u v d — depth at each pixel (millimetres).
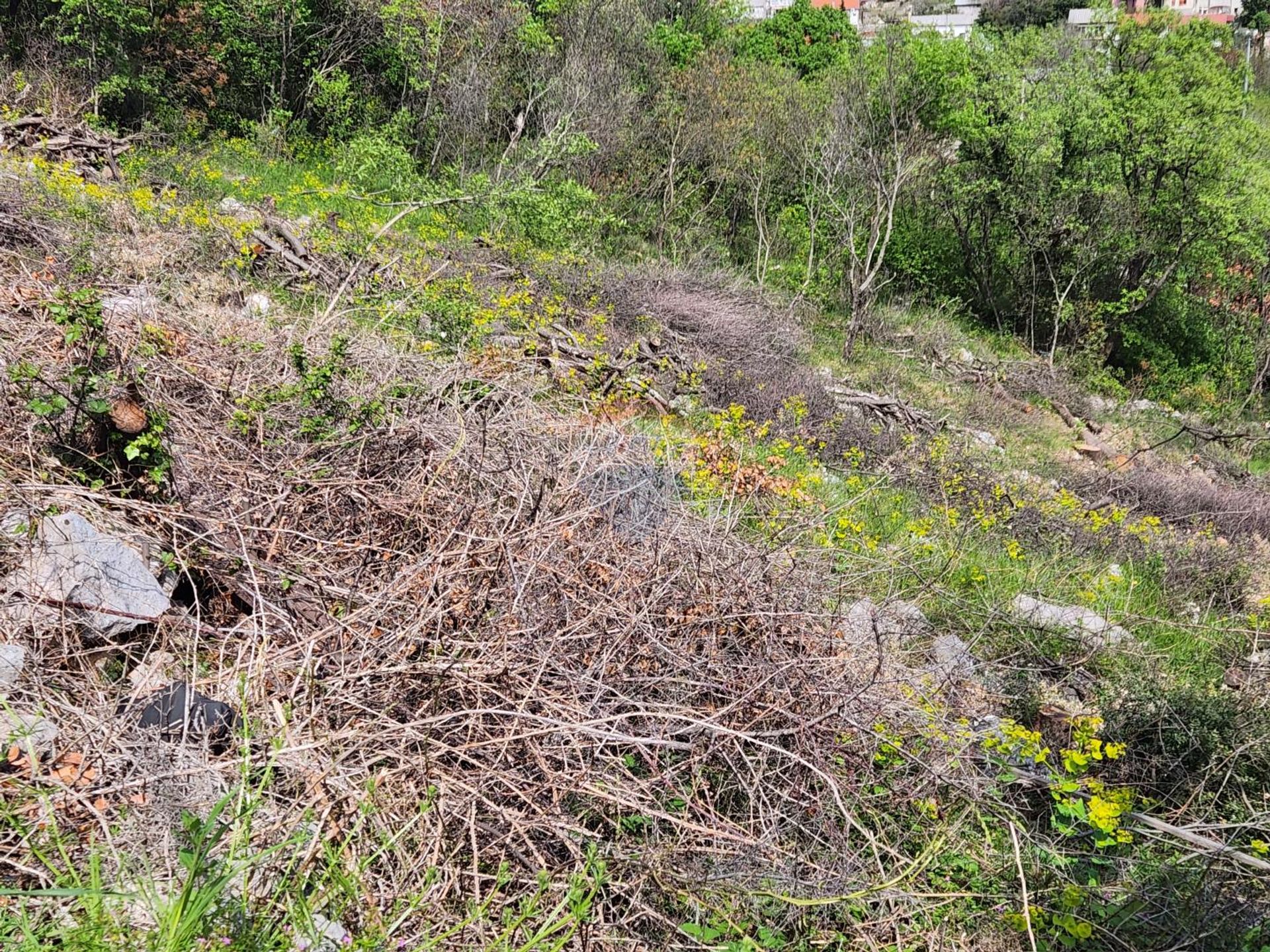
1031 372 16891
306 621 3053
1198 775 3947
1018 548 6840
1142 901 3078
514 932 2404
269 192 11289
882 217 18484
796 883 2750
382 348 4973
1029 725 4230
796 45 27391
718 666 3166
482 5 18547
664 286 11906
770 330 12438
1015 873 3164
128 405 3314
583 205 14008
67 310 3402
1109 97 19562
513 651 2957
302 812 2359
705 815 2871
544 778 2746
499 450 4047
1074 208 19484
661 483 4379
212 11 15617
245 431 3742
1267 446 17391
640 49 19906
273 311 5805
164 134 13633
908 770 3348
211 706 2654
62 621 2787
